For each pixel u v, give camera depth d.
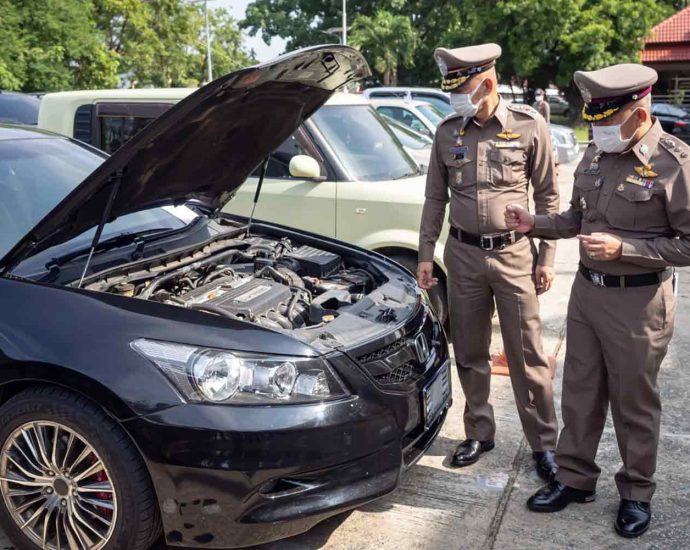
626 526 3.16
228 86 2.87
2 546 3.13
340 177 5.30
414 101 12.62
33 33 28.52
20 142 3.85
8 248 3.29
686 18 33.38
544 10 31.16
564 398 3.35
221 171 3.75
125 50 41.22
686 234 2.86
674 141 2.89
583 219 3.16
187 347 2.69
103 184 2.88
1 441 2.91
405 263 5.21
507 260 3.49
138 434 2.61
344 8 39.50
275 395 2.67
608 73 2.89
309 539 3.17
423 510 3.37
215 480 2.60
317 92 3.68
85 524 2.81
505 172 3.43
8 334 2.80
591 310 3.14
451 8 46.59
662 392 4.60
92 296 2.88
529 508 3.37
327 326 3.05
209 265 3.61
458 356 3.73
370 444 2.80
